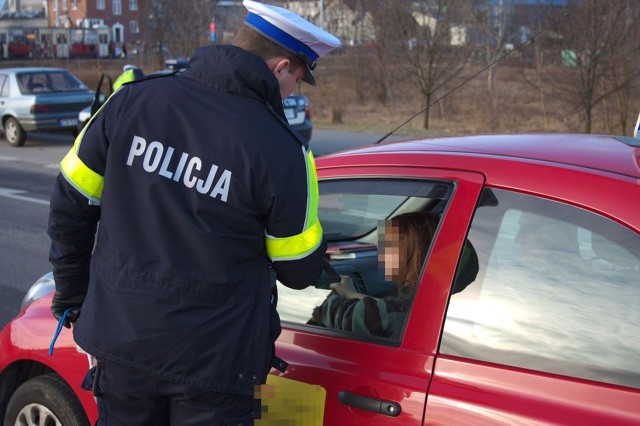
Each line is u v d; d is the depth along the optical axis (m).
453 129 17.52
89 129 2.16
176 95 2.06
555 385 1.95
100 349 2.04
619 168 2.12
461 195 2.25
